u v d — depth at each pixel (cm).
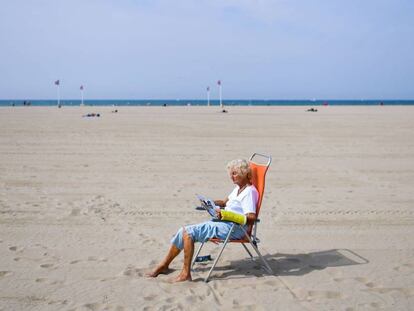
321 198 917
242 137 2034
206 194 943
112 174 1151
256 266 553
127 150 1580
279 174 1173
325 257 586
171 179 1095
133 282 495
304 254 598
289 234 686
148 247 618
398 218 777
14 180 1064
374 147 1716
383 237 673
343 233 693
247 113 4481
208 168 1246
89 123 2864
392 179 1117
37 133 2159
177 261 569
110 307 434
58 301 447
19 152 1519
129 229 699
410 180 1106
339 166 1297
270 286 490
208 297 458
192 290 475
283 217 780
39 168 1227
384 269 543
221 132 2269
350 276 520
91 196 912
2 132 2197
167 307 434
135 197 909
